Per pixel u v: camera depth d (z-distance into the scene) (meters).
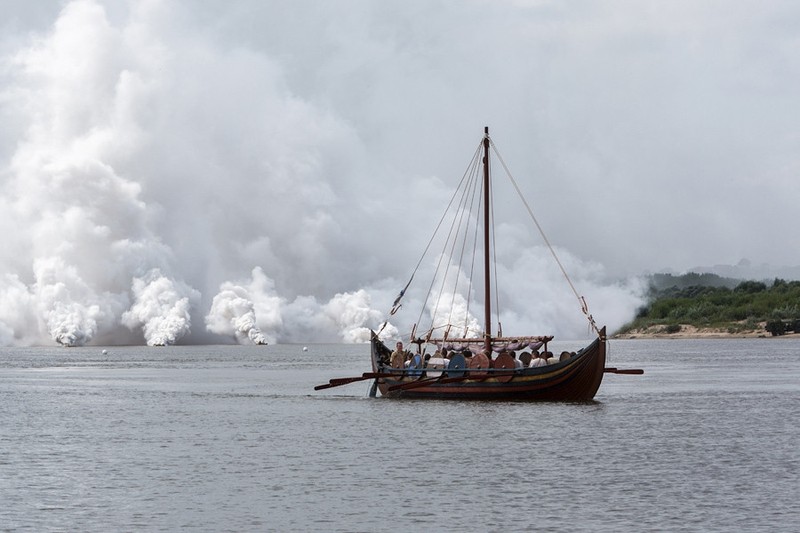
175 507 126.31
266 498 131.62
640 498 130.00
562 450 171.88
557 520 118.56
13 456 169.50
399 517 120.69
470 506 126.12
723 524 116.12
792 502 127.19
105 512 123.69
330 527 116.06
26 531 114.62
